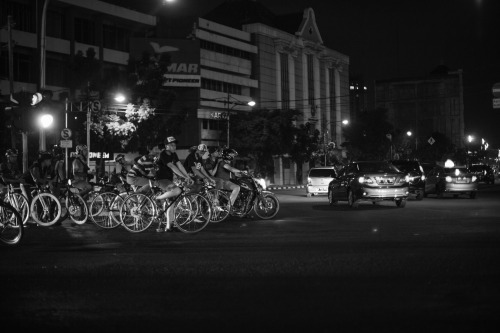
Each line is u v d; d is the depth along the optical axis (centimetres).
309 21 9706
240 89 7981
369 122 9275
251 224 1518
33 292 670
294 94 9125
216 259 901
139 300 623
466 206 2169
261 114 7012
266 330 500
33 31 5072
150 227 1467
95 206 1482
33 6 5050
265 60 8419
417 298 613
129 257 935
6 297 644
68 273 794
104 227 1444
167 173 1328
